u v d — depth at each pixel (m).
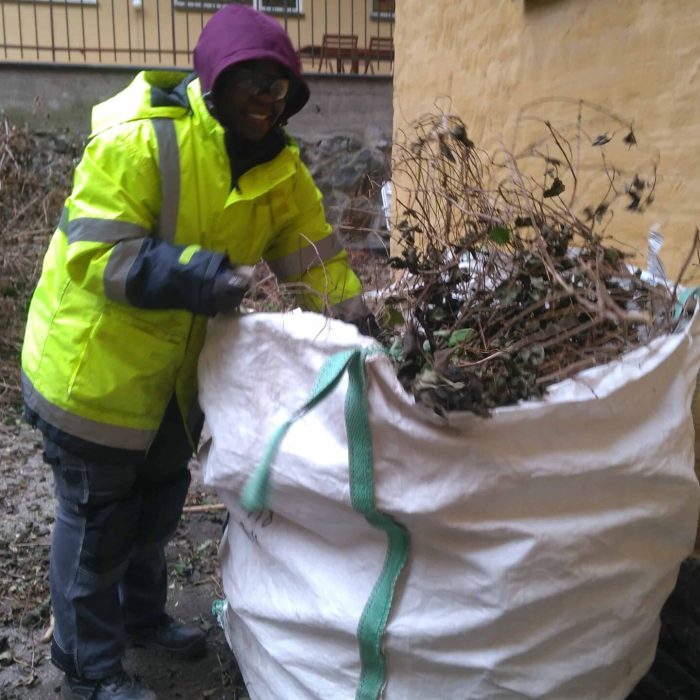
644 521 1.67
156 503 2.23
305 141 7.80
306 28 9.85
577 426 1.58
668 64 2.18
